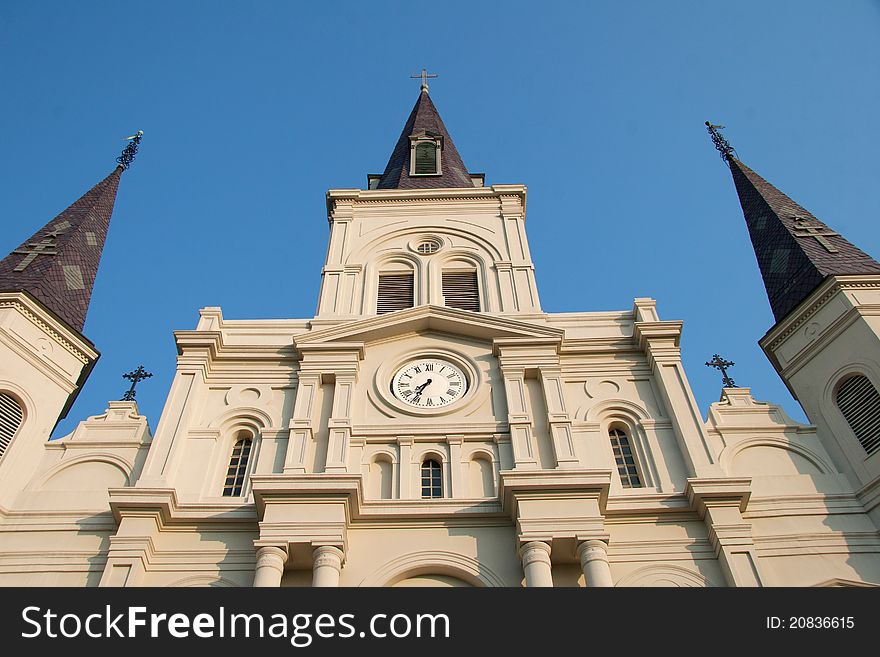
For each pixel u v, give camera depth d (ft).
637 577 52.34
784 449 61.46
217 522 54.80
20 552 53.72
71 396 67.26
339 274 78.43
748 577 51.06
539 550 51.34
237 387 65.36
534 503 53.67
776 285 72.64
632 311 72.28
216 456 60.03
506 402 63.26
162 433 60.34
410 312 69.00
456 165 105.81
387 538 54.39
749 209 84.07
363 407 63.67
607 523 55.36
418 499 55.57
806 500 56.95
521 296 75.56
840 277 66.08
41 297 67.97
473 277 78.95
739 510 54.90
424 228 84.07
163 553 53.31
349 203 87.92
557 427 60.13
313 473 57.82
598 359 67.51
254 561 53.01
